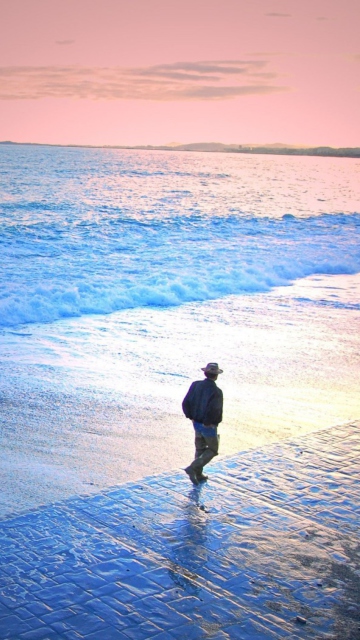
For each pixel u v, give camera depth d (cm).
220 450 811
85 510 626
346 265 2412
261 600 480
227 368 1179
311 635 439
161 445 827
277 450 802
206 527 595
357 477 725
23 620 444
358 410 990
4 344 1306
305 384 1107
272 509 638
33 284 1775
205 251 2459
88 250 2348
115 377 1107
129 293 1767
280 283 2134
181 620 450
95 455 787
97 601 470
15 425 873
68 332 1430
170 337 1404
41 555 536
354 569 530
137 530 586
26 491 681
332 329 1520
